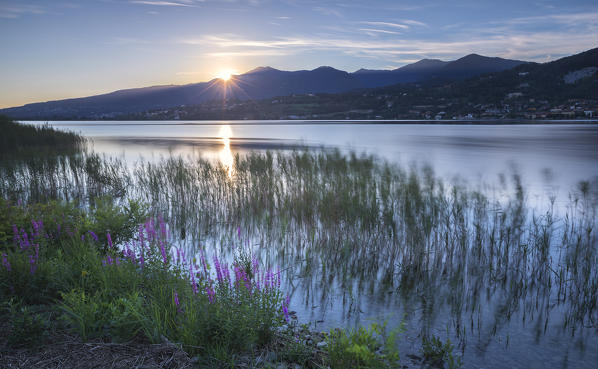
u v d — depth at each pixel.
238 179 15.45
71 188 17.73
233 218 12.16
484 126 121.12
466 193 15.17
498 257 8.69
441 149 40.81
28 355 4.23
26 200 15.09
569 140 55.06
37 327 4.47
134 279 5.92
